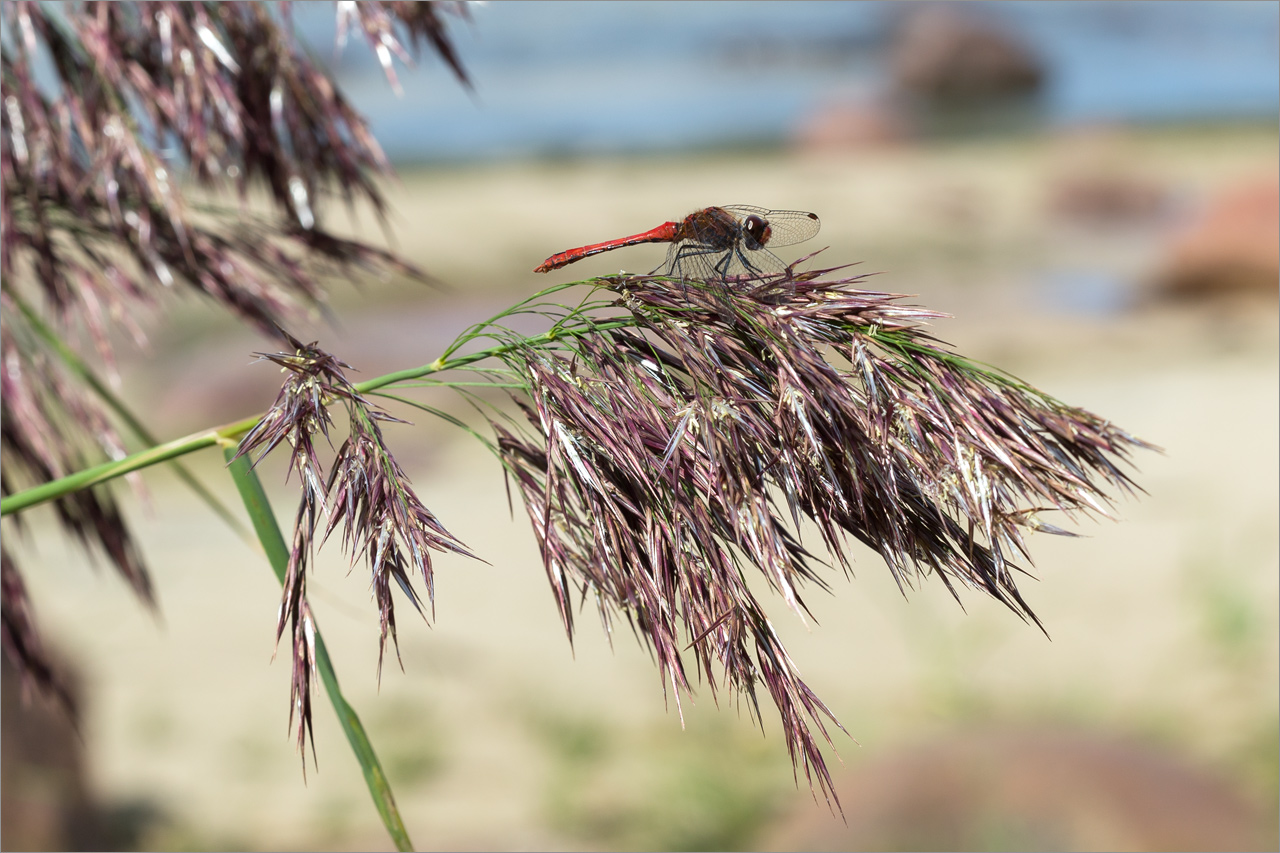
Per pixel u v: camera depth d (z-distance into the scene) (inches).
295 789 389.1
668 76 2901.1
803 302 94.0
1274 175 1043.9
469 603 517.0
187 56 155.6
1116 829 208.8
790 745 90.8
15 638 172.7
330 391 90.1
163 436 695.7
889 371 90.0
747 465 88.8
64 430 176.9
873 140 1867.6
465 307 987.9
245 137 164.7
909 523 91.6
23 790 345.7
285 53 162.1
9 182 156.7
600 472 93.4
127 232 164.6
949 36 2352.4
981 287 1100.5
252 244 169.8
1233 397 695.7
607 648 477.7
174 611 519.8
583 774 367.6
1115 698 357.1
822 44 3272.6
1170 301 1019.9
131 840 358.9
